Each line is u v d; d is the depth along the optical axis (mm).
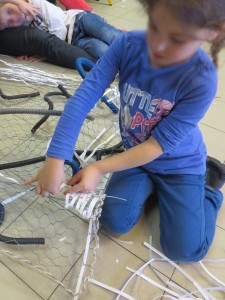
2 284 678
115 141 1054
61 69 1401
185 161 767
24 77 1265
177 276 736
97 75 668
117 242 784
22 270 705
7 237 736
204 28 402
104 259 746
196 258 735
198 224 746
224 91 1361
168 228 756
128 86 653
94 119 1127
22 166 913
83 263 698
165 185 796
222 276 745
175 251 734
